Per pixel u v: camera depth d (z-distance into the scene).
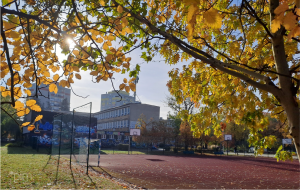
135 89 3.06
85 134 32.69
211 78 4.78
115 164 18.28
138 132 38.12
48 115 32.53
